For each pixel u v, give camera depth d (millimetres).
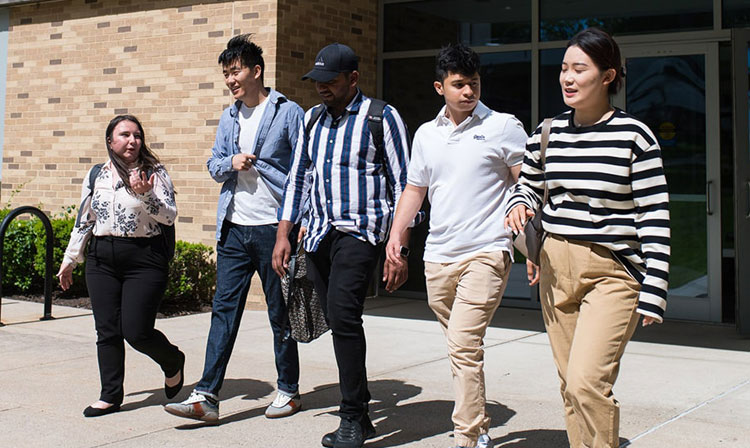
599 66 3100
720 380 5598
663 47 8234
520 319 8141
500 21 9078
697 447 4133
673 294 8180
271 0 8438
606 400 3084
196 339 7012
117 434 4375
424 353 6453
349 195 4207
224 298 4715
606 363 3096
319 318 4422
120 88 9500
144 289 4711
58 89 9984
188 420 4645
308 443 4234
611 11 8516
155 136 9211
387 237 4277
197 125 8938
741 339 7129
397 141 4270
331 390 5301
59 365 5969
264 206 4730
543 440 4250
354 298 4117
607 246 3135
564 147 3217
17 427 4484
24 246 9008
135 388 5348
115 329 4766
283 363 4750
